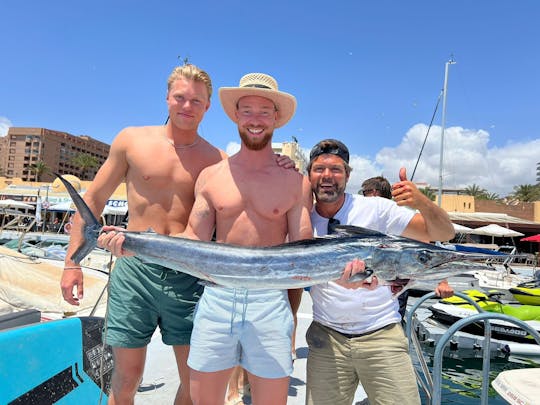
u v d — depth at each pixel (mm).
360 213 3021
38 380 2266
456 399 5473
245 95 2746
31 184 43094
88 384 2770
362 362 2811
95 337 2988
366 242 2605
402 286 2633
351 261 2541
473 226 37562
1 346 2029
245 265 2525
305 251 2551
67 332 2621
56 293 6461
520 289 9758
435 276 2594
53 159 107312
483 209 41875
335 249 2566
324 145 2885
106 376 3012
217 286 2596
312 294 3035
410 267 2576
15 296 5961
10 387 2051
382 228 3088
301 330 5633
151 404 3422
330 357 2898
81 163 86500
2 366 2020
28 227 9836
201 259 2557
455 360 7070
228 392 3504
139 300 2912
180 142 3086
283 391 2553
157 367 4211
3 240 19297
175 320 2951
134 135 3098
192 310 2977
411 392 2709
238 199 2693
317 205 3086
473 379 6215
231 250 2555
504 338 7707
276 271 2520
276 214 2705
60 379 2473
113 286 2971
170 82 3033
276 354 2529
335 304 2846
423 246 2613
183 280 2939
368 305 2818
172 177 3002
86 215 2695
